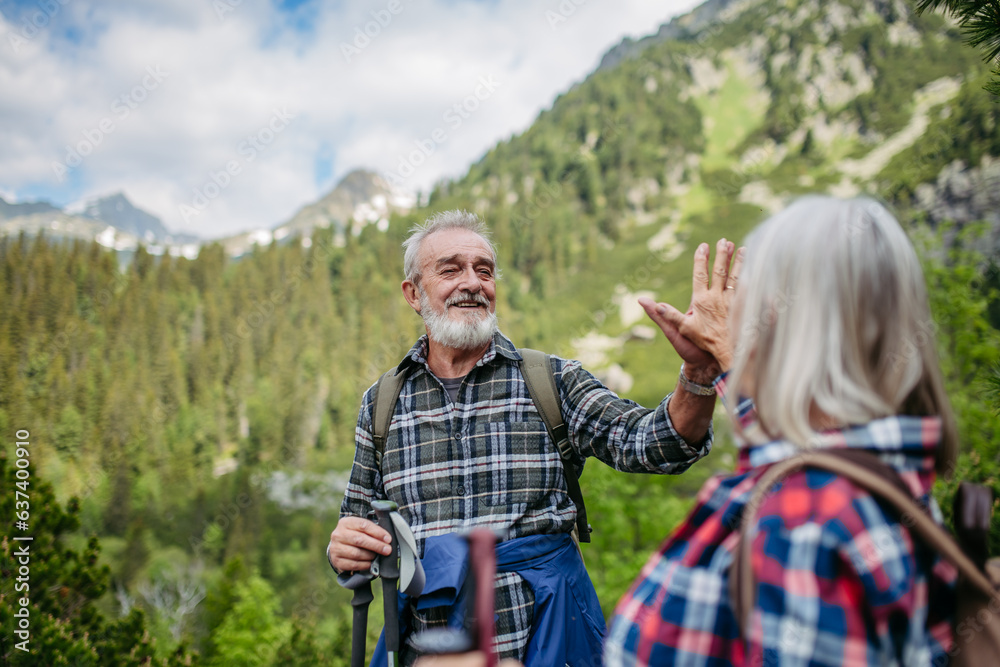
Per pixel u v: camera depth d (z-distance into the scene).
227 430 72.06
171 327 79.44
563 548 1.83
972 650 0.73
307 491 61.75
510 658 1.67
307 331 82.25
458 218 2.10
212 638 26.02
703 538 0.82
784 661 0.67
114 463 59.03
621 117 127.75
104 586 4.69
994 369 1.79
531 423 1.88
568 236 101.81
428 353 2.07
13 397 58.09
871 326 0.76
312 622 20.69
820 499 0.71
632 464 1.69
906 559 0.70
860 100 108.44
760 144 114.38
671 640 0.80
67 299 71.44
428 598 1.67
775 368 0.79
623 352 78.00
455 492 1.86
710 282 1.32
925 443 0.74
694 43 144.75
